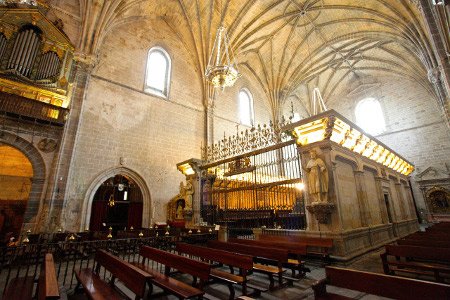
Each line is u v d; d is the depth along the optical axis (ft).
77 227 38.47
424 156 71.77
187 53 65.16
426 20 30.07
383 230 34.30
